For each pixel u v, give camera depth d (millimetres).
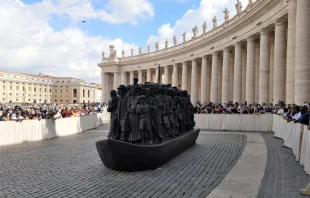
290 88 21188
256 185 7332
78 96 138500
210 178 8344
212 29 44688
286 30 25453
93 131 24500
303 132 9578
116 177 8602
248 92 31141
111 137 9914
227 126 22906
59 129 20672
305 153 9008
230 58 41125
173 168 9688
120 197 6781
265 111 23281
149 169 9500
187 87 53000
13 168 9992
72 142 17031
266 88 27734
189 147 14141
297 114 13078
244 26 32406
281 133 16328
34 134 17938
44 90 135000
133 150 9016
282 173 8625
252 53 31188
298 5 19234
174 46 58406
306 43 18750
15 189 7523
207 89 46125
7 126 16141
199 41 45188
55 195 7004
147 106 10102
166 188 7430
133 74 75688
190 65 55938
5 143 16016
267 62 27938
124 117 9906
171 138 11750
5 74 118000
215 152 12711
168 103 12570
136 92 10312
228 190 6914
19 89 123438
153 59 63719
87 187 7633
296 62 19281
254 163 10008
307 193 6684
